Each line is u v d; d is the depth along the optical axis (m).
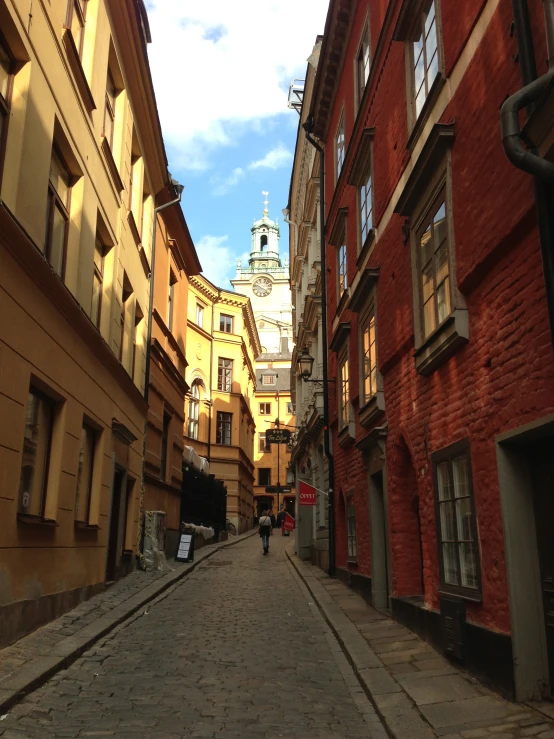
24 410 7.80
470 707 5.54
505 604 5.82
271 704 5.94
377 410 11.03
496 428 6.18
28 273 7.81
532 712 5.23
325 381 17.16
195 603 12.33
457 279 7.07
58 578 9.37
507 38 6.09
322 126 18.36
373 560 11.75
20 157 7.67
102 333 12.53
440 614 7.54
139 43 13.70
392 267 10.34
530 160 4.78
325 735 5.17
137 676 6.84
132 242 15.08
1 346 7.10
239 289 85.88
